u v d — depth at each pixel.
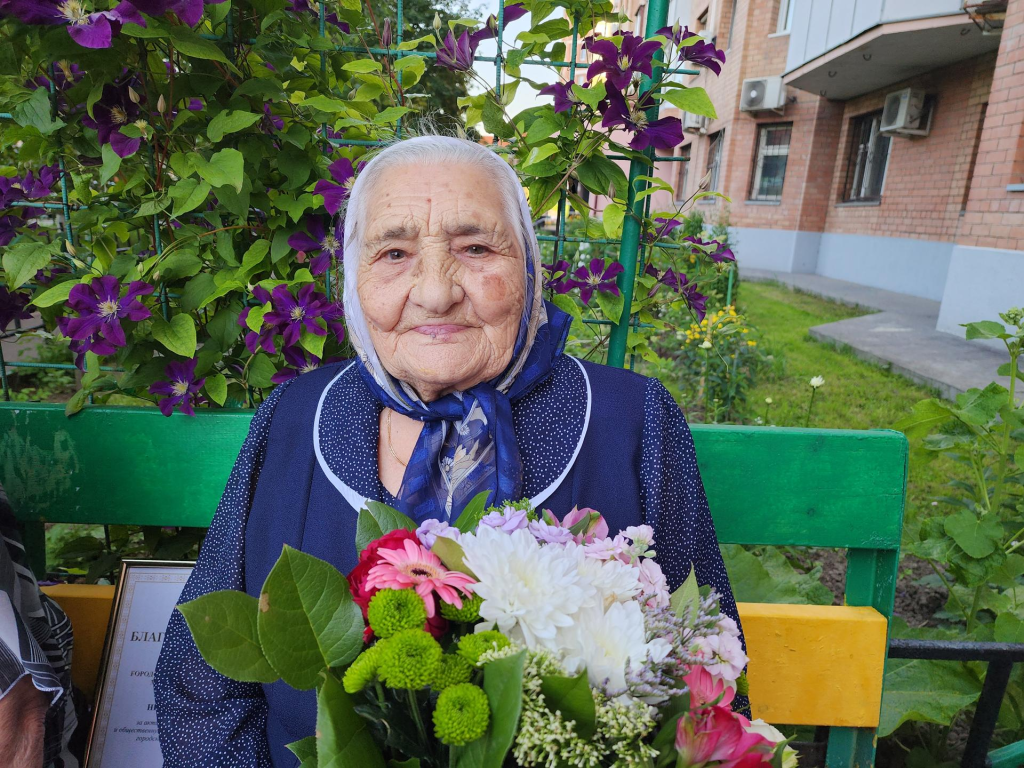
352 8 1.72
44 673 1.06
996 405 1.94
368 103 1.72
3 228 1.69
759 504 1.50
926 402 1.99
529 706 0.60
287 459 1.28
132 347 1.55
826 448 1.48
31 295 1.72
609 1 1.67
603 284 1.71
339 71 1.75
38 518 1.57
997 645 1.49
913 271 10.09
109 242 1.72
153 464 1.56
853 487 1.49
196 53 1.33
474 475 1.16
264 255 1.61
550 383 1.27
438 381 1.14
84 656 1.55
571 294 1.81
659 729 0.67
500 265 1.14
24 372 4.94
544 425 1.23
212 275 1.62
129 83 1.47
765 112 13.20
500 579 0.68
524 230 1.22
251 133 1.57
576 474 1.21
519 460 1.18
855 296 9.97
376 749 0.67
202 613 0.70
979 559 1.91
